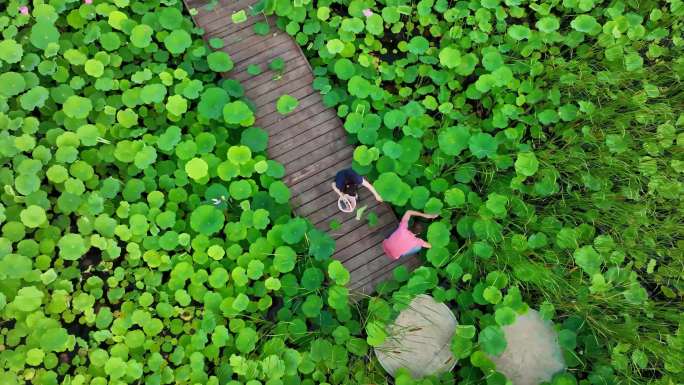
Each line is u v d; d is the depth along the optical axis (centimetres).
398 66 566
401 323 460
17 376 437
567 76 534
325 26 579
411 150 507
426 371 446
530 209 497
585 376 455
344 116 534
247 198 509
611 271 454
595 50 574
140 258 491
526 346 457
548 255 471
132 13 582
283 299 482
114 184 490
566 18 609
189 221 502
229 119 497
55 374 442
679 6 568
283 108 514
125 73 547
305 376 452
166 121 544
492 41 575
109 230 475
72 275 476
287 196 488
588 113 518
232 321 457
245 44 560
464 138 505
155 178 512
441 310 467
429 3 584
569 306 461
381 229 504
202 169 485
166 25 545
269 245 476
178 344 462
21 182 476
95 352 441
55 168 485
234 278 461
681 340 432
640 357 429
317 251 460
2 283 452
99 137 502
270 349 442
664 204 497
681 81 539
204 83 552
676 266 478
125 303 470
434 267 492
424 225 512
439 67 570
